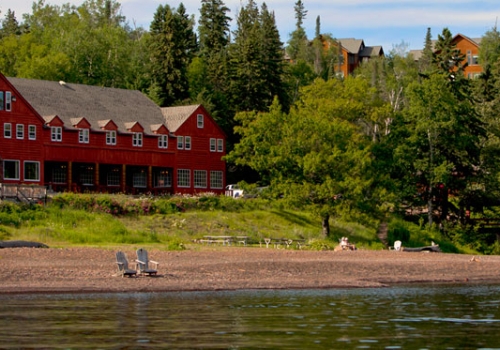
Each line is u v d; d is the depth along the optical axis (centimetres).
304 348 2791
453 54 11781
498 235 9756
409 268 5834
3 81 8806
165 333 3039
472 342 2920
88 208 7562
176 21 12181
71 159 9331
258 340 2922
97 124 9656
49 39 14238
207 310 3634
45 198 7412
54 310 3569
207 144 10569
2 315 3409
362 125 11462
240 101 12088
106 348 2755
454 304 3981
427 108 9388
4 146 8781
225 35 16275
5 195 7288
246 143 8731
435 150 9531
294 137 8475
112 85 13438
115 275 4734
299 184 8331
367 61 19912
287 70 15288
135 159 9862
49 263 5181
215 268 5222
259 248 6888
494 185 9769
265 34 12450
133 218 7675
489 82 12606
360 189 7981
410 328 3203
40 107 9375
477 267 6153
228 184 11969
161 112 10638
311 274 5253
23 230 6769
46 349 2730
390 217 9419
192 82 12900
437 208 9712
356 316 3509
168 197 8794
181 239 7238
